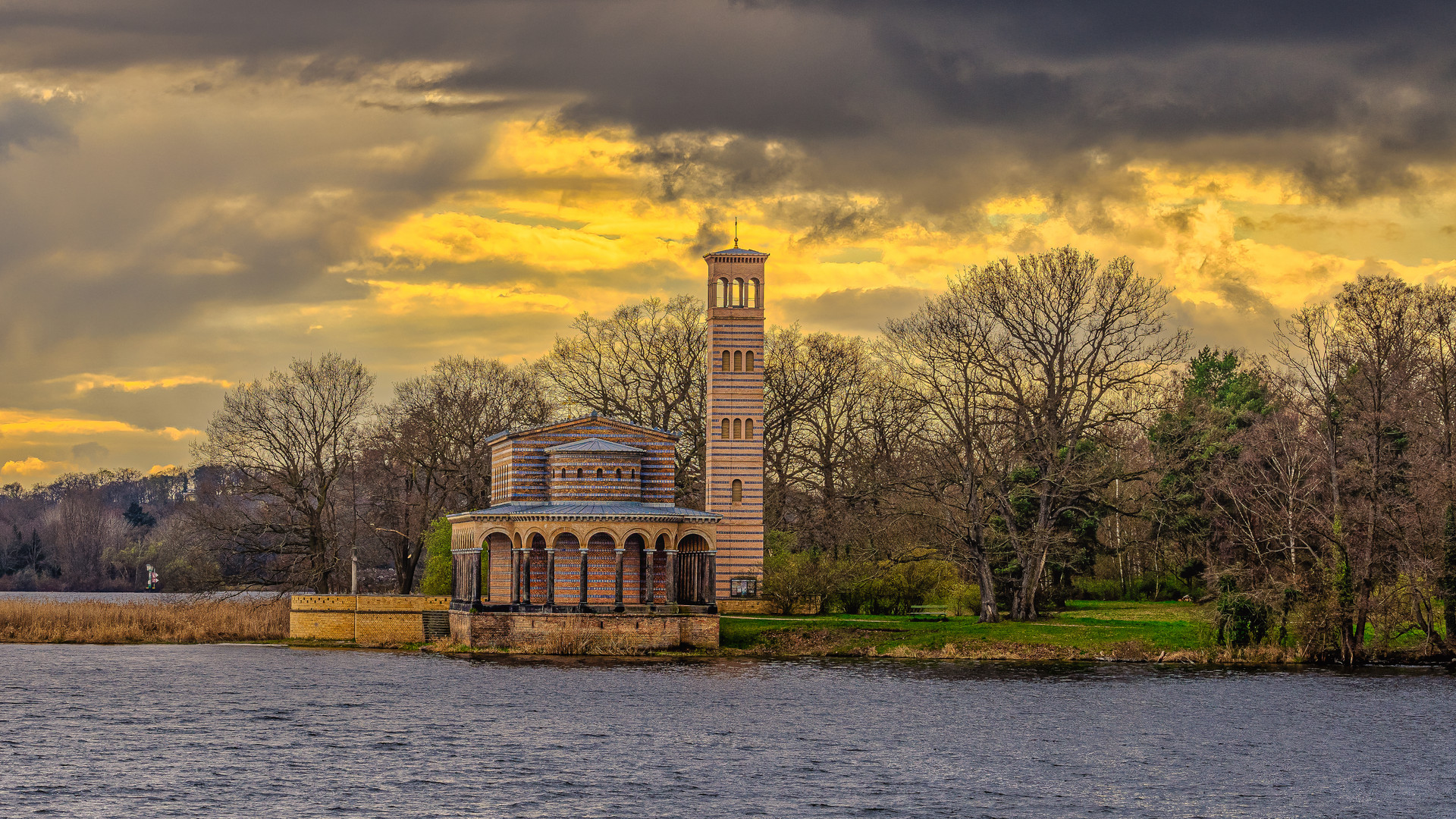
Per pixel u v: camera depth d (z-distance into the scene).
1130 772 60.62
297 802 54.28
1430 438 103.62
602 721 71.50
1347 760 63.19
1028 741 67.12
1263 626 98.88
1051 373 106.62
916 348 110.12
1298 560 106.62
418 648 106.94
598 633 100.31
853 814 53.25
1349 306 98.81
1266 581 100.19
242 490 124.62
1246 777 59.97
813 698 79.44
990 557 113.50
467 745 65.25
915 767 61.41
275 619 119.94
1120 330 106.25
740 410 117.19
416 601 110.44
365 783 57.62
